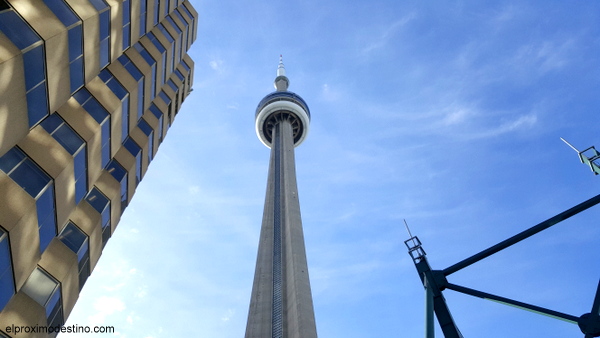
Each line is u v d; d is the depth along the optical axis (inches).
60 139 901.8
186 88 1955.0
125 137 1234.0
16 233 729.6
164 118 1630.2
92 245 1053.8
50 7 808.9
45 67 793.6
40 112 810.8
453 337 365.4
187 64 1940.2
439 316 386.0
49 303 853.8
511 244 423.2
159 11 1485.0
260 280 1998.0
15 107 727.7
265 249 2230.6
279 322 1753.2
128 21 1169.4
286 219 2356.1
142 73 1332.4
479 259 421.7
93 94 1060.5
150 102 1435.8
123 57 1269.7
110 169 1200.2
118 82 1187.3
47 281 854.5
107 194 1147.3
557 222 422.0
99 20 974.4
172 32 1657.2
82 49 916.6
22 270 765.9
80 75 932.6
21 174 773.9
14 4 724.7
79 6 892.0
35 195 790.5
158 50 1489.9
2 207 707.4
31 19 753.0
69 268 922.7
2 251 701.9
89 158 1002.1
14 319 750.5
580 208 418.0
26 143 810.8
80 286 1011.9
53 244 906.1
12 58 695.7
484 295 404.8
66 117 938.7
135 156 1336.1
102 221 1113.4
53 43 803.4
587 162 443.2
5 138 716.0
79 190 970.7
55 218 872.9
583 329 353.4
